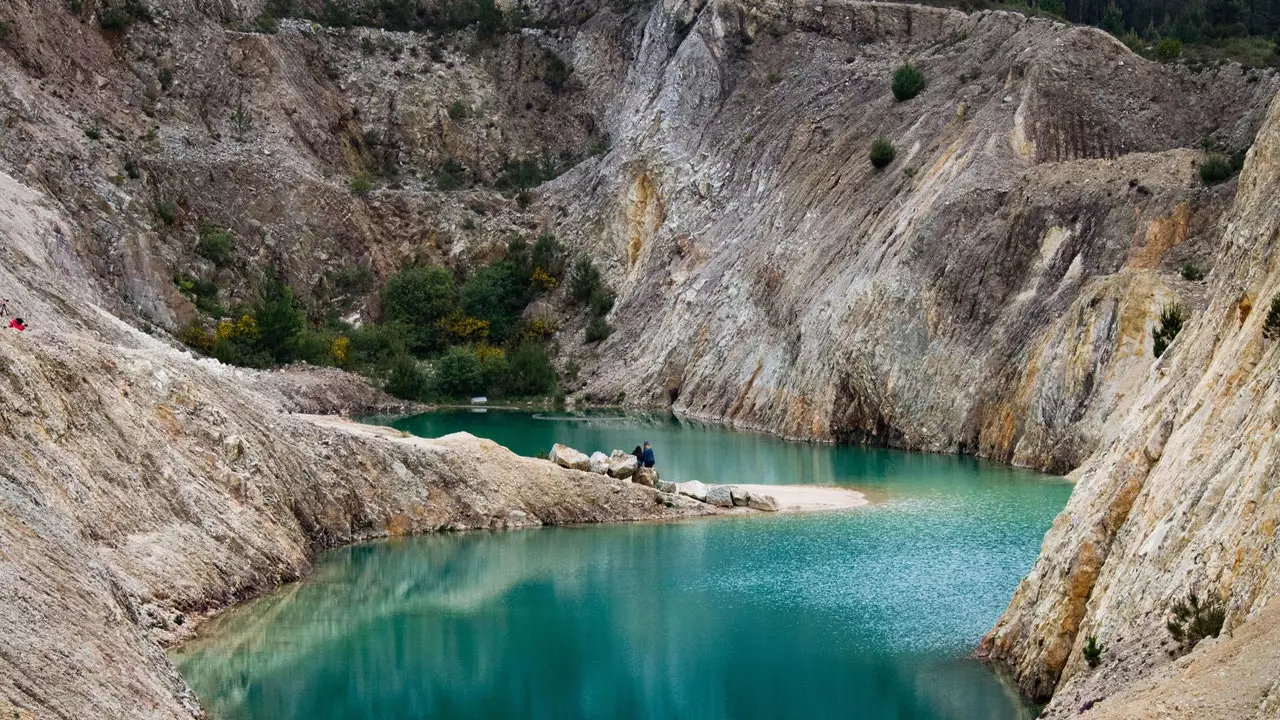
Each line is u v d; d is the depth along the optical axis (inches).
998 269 2138.3
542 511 1528.1
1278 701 510.9
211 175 3272.6
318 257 3336.6
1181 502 727.7
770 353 2571.4
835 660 1009.5
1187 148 2341.3
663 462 2033.7
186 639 994.1
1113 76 2498.8
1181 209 1959.9
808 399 2362.2
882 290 2277.3
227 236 3189.0
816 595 1198.3
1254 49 2677.2
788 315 2561.5
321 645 1063.0
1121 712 596.1
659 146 3378.4
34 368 1035.9
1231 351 790.5
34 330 1173.1
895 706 903.7
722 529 1492.4
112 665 730.2
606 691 963.3
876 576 1258.6
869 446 2217.0
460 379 2994.6
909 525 1491.1
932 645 1033.5
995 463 1968.5
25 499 845.2
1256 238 850.1
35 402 1013.2
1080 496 921.5
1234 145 2276.1
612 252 3383.4
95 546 975.0
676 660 1028.5
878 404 2220.7
